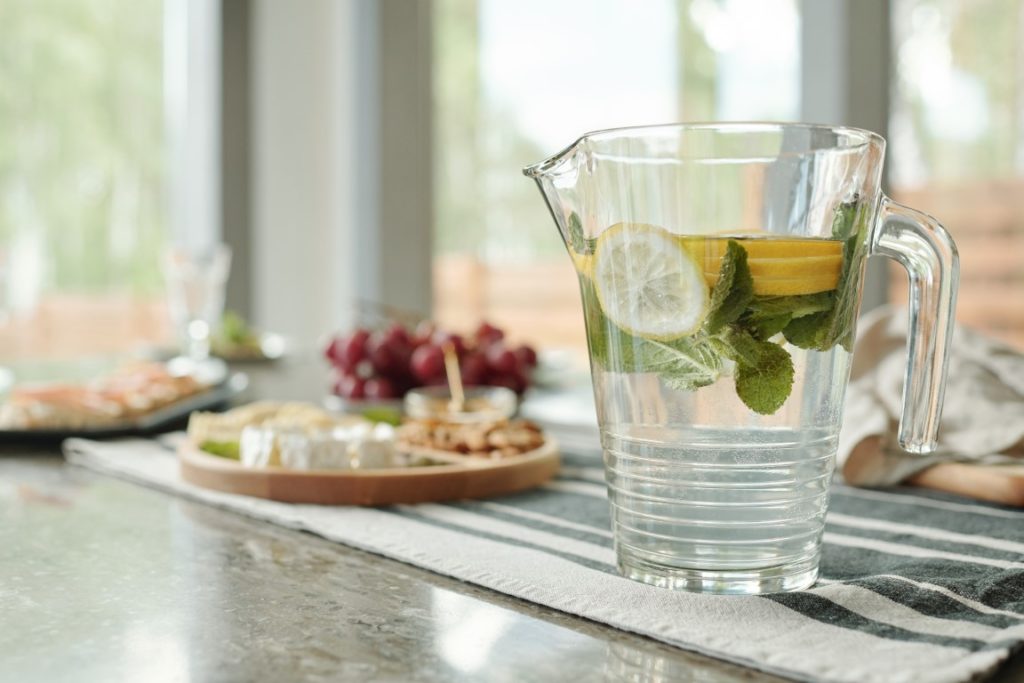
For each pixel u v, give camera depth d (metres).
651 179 0.45
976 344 0.85
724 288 0.45
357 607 0.49
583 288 0.51
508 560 0.56
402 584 0.53
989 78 2.33
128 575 0.55
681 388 0.47
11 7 2.51
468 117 2.90
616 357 0.48
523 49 2.83
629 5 2.69
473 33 2.89
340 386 1.21
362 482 0.71
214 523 0.68
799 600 0.47
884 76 2.37
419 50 2.83
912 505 0.71
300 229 2.88
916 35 2.38
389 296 2.84
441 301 2.97
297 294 2.89
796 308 0.45
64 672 0.41
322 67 2.89
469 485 0.74
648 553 0.50
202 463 0.76
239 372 1.58
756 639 0.42
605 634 0.45
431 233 2.88
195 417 0.93
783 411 0.46
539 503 0.73
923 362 0.50
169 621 0.47
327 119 2.89
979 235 2.36
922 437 0.51
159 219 2.78
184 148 2.83
